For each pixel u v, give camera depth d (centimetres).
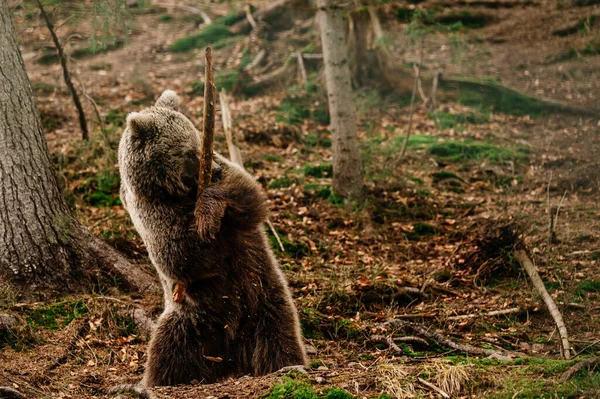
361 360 827
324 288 1019
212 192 645
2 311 872
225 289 694
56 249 951
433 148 1598
